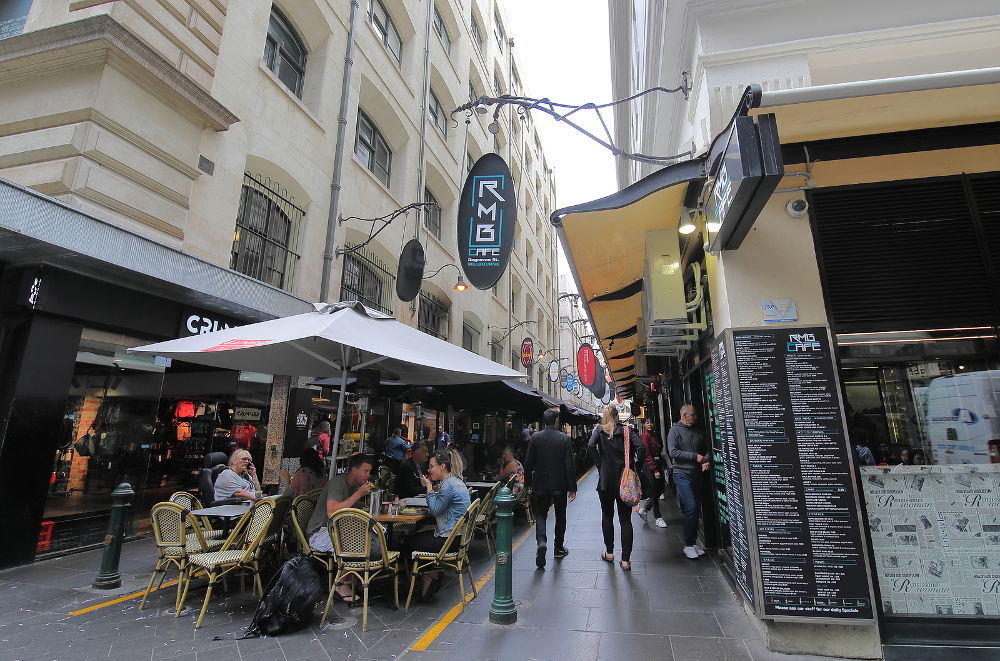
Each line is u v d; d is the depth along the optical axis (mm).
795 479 3697
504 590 4254
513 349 26844
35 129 6492
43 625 4121
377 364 6180
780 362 3865
